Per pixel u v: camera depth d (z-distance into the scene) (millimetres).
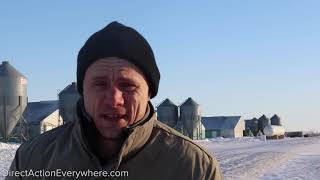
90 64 1799
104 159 1864
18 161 2020
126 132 1800
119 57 1775
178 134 1922
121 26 1831
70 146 1874
